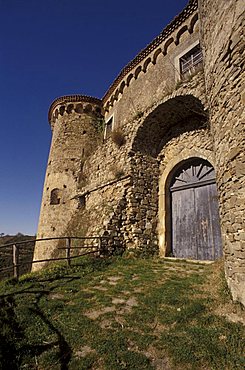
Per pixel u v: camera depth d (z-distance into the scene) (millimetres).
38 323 3979
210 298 4504
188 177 9359
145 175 9836
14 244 6137
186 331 3617
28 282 5836
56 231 13180
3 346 3340
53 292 5234
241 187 4094
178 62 9133
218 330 3514
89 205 11805
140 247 8859
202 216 8602
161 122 9797
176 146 9727
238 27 4445
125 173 9680
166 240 9211
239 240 4090
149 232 9289
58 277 6215
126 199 9336
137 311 4301
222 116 4871
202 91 7465
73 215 12719
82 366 2998
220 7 5160
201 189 8852
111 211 8961
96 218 9617
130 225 9016
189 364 2961
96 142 14875
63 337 3596
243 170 4051
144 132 9930
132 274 6441
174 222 9484
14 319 4035
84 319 4090
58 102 16516
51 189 14344
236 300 4082
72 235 11180
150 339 3475
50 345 3434
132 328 3826
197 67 8430
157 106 9016
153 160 10227
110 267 7180
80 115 15852
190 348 3203
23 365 3076
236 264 4160
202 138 8797
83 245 9242
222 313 3961
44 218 13891
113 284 5727
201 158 8703
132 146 9836
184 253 8852
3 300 4711
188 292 4941
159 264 7520
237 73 4398
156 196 9914
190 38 8945
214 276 5656
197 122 9133
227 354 3025
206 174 8750
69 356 3213
